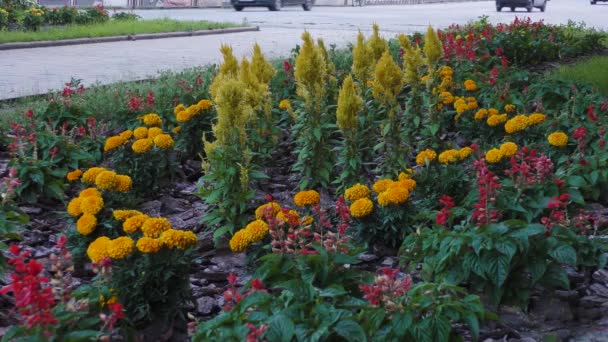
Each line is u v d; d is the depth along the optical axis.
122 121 7.74
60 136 6.66
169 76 10.93
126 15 26.77
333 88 7.75
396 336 3.29
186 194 6.56
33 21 21.61
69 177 5.55
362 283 3.94
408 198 5.04
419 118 7.06
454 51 10.27
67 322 3.18
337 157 6.43
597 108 7.73
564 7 47.53
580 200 4.89
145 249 3.72
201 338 3.19
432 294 3.44
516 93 8.55
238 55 16.33
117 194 5.12
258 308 3.34
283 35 22.38
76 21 23.67
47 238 5.48
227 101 5.42
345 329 3.07
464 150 5.56
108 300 3.53
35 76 12.98
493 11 41.97
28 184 5.92
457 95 8.87
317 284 3.88
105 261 3.59
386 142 6.42
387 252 5.12
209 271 4.93
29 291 2.87
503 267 3.81
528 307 4.22
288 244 4.00
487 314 3.46
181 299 4.03
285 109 7.85
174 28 22.88
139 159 6.18
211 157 5.48
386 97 6.50
